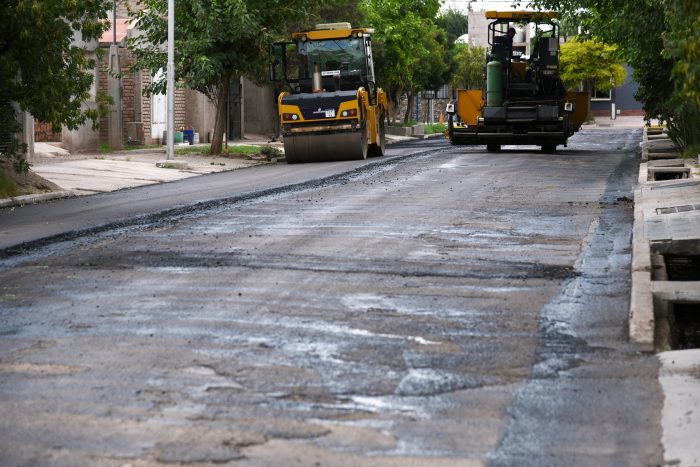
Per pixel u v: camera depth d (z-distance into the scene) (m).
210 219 14.98
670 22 11.68
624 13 25.25
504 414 5.90
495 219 14.97
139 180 24.16
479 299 9.14
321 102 30.69
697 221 13.60
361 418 5.79
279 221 14.65
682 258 11.99
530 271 10.59
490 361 7.05
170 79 29.38
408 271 10.54
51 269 10.66
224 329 7.89
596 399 6.19
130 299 9.03
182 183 23.38
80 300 9.01
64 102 19.84
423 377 6.64
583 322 8.25
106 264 10.95
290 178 23.42
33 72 19.36
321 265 10.86
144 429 5.56
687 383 6.44
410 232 13.48
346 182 21.72
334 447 5.32
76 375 6.59
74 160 29.20
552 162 28.91
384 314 8.49
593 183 21.44
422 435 5.52
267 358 7.04
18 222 15.26
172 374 6.62
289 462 5.11
